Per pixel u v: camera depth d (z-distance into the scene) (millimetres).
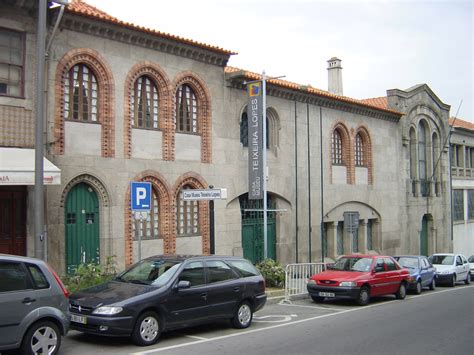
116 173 17109
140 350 10141
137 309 10312
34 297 8852
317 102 25406
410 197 32531
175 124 19156
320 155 25594
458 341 11539
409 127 32688
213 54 20188
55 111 15555
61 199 15695
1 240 14672
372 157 29234
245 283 12656
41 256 11945
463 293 21859
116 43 17250
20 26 14922
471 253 40188
